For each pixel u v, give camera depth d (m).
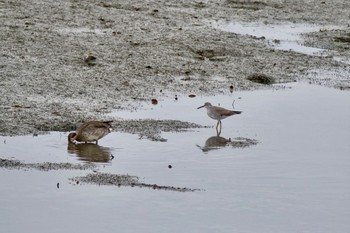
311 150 17.28
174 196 14.12
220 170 15.70
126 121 18.98
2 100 19.69
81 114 19.19
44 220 12.90
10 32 25.78
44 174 15.10
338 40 29.73
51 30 26.58
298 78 24.36
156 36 27.30
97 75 22.61
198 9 32.72
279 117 20.05
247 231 12.64
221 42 27.52
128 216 13.15
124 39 26.47
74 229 12.57
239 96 21.95
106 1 31.78
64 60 23.61
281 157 16.70
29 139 17.25
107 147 17.06
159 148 17.08
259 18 32.44
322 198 14.25
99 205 13.60
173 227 12.73
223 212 13.44
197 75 23.67
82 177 14.98
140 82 22.45
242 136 18.25
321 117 20.16
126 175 15.20
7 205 13.50
